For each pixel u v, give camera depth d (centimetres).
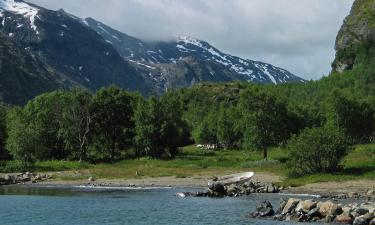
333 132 7525
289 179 7350
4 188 7669
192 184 7800
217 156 12744
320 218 4206
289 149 7600
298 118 11600
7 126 12544
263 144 10600
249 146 10775
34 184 8294
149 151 12888
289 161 7606
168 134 12862
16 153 10519
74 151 12988
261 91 11081
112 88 14125
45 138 12369
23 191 7162
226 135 15925
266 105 10756
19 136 10556
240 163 10131
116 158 13375
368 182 6631
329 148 7275
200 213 4744
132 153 14012
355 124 13725
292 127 11112
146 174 9200
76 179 8875
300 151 7400
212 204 5412
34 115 12950
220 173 8900
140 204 5538
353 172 7344
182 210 4981
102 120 13438
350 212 4075
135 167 10394
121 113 13625
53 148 12862
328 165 7450
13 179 8694
